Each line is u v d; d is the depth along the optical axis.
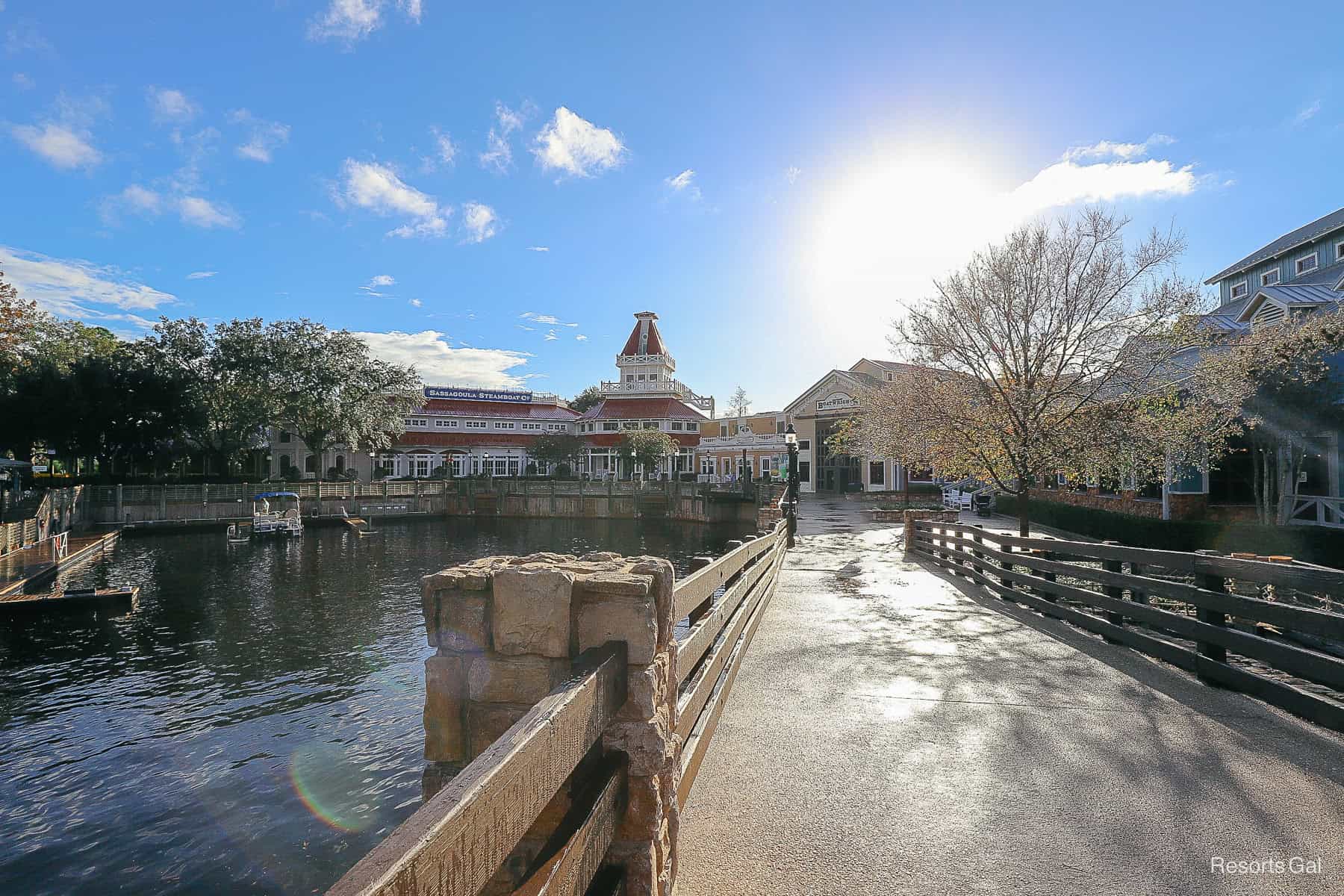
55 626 21.92
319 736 12.87
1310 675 4.88
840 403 53.50
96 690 15.86
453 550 43.62
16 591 23.59
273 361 57.91
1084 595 8.29
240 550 42.69
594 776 2.25
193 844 9.25
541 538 50.38
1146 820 3.58
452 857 1.21
